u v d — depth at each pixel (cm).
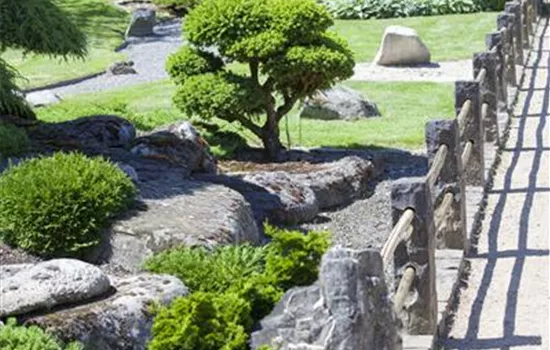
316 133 1961
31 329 887
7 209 1191
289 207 1494
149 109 2162
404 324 923
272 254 910
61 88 2653
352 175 1647
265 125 1792
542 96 2014
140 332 984
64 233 1189
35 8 1664
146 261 1139
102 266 1198
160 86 2425
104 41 3247
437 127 1139
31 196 1191
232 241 1247
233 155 1789
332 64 1716
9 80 1672
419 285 920
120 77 2766
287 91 1777
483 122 1552
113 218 1234
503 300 1041
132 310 987
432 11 3306
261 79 2312
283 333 688
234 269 1063
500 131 1673
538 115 1859
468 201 1317
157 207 1290
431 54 2742
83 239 1197
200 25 1741
